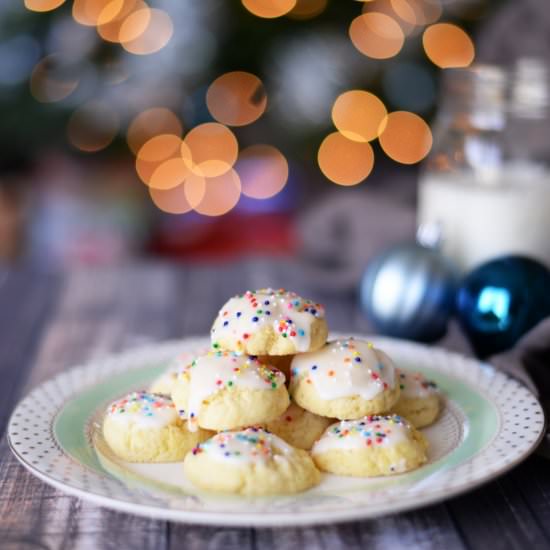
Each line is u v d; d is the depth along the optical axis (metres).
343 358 0.69
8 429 0.69
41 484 0.66
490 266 0.81
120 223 1.61
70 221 1.61
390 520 0.63
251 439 0.65
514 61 1.13
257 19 1.28
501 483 0.66
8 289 0.99
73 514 0.64
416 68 1.33
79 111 1.40
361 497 0.63
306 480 0.64
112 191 1.65
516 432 0.68
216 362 0.68
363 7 1.28
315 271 0.97
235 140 1.47
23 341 0.87
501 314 0.79
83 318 0.91
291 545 0.62
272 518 0.60
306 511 0.60
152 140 1.48
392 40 1.30
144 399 0.70
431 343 0.85
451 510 0.64
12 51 1.36
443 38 1.29
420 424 0.71
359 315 0.91
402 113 1.34
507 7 1.17
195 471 0.65
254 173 1.69
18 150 1.50
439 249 0.86
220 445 0.65
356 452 0.66
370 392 0.68
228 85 1.36
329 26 1.29
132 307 0.94
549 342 0.76
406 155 1.36
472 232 0.89
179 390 0.69
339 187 1.49
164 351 0.80
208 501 0.62
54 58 1.34
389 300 0.83
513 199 0.88
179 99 1.44
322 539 0.62
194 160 1.49
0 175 1.64
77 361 0.83
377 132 1.36
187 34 1.33
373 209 1.00
